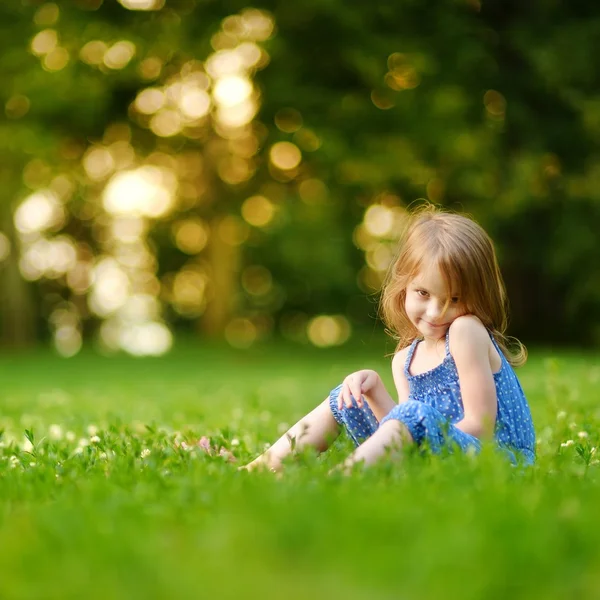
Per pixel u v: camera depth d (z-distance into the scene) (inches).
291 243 760.3
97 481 128.0
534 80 780.0
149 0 745.0
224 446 174.9
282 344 885.8
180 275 1042.7
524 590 77.0
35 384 525.7
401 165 741.9
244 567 84.4
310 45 757.3
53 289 1034.7
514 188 746.8
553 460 147.1
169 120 804.0
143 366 690.8
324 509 101.5
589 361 575.5
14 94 705.6
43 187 748.6
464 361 153.5
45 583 82.5
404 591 77.4
